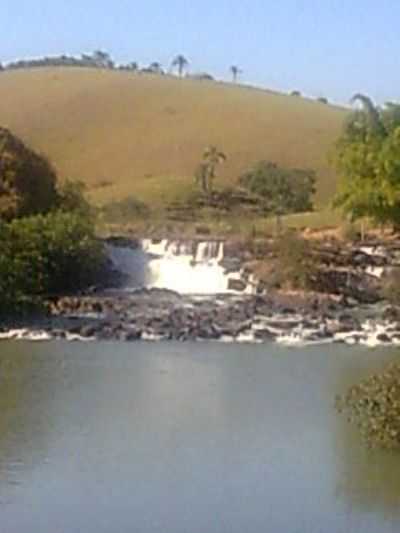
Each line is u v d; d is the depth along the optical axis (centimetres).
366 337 6981
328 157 11638
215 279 8575
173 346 6638
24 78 18962
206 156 15075
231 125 16925
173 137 16700
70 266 8131
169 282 8669
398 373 4259
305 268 8231
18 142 9144
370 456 4081
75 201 9369
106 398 5097
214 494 3716
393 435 4091
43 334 6931
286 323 7262
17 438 4353
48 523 3459
